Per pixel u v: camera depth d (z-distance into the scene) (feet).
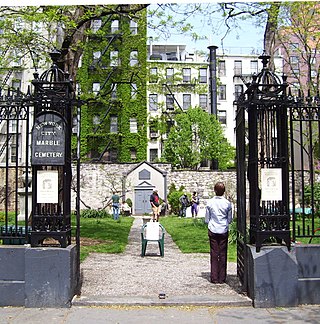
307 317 19.27
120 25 68.44
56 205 22.11
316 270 21.71
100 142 161.07
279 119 22.18
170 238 54.80
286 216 21.59
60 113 21.89
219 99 196.24
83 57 143.74
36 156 21.29
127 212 114.21
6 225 22.33
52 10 41.27
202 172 124.88
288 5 55.62
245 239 22.90
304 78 102.01
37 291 20.86
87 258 36.50
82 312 20.11
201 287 24.89
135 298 21.95
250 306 21.15
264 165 22.59
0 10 44.65
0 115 22.36
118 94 161.89
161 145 175.01
